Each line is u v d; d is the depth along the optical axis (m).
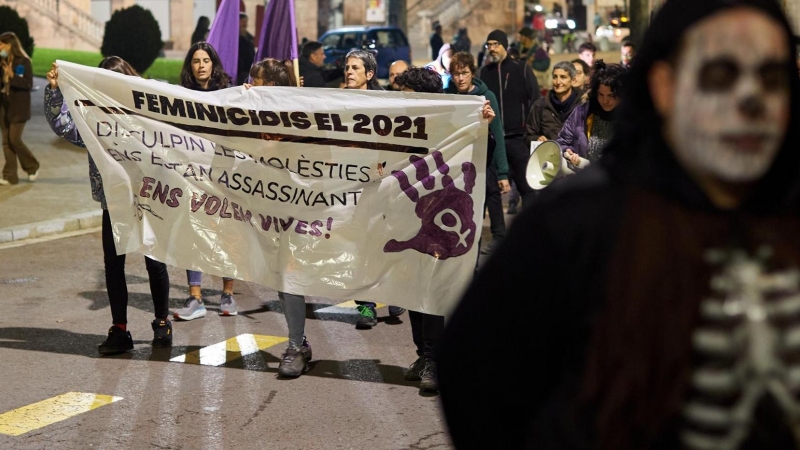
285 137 5.84
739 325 1.55
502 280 1.74
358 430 5.12
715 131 1.59
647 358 1.58
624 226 1.65
